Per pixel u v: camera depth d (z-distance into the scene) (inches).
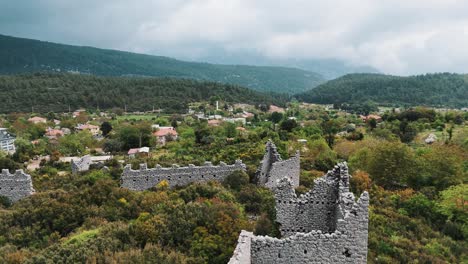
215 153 3973.9
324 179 1202.0
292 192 1194.0
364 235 960.9
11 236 1941.4
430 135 5251.0
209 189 2175.2
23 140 5974.4
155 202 2085.4
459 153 3361.2
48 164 4156.0
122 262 1401.3
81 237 1724.9
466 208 2103.8
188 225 1609.3
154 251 1467.8
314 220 1189.7
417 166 2743.6
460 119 6304.1
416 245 1716.3
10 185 2539.4
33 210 2133.4
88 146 5836.6
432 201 2256.4
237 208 1776.6
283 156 3289.9
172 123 7711.6
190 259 1392.7
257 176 2361.0
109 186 2331.4
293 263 970.1
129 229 1676.9
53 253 1587.1
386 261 1502.2
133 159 3951.8
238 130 6171.3
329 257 967.0
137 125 5787.4
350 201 1042.1
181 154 4178.2
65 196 2267.5
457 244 1843.0
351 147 4010.8
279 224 1207.6
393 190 2586.1
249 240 968.9
